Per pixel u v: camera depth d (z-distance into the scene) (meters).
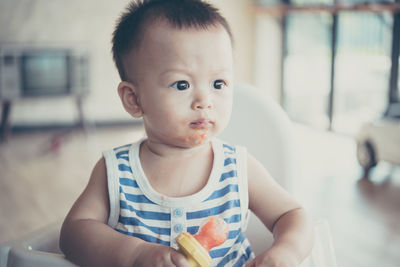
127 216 0.57
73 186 2.83
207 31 0.53
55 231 0.68
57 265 0.55
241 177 0.60
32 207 2.47
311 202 2.44
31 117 4.51
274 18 4.87
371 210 2.33
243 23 5.13
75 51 3.94
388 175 2.89
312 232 0.57
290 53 4.72
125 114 4.77
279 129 0.78
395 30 3.45
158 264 0.46
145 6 0.56
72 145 3.94
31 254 0.58
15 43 4.41
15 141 4.08
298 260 0.52
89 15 4.59
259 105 0.79
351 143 3.71
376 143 2.81
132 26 0.55
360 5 3.61
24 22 4.42
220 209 0.58
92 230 0.53
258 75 5.17
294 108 4.72
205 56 0.52
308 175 2.91
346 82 3.94
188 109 0.52
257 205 0.61
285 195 0.61
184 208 0.57
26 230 2.17
